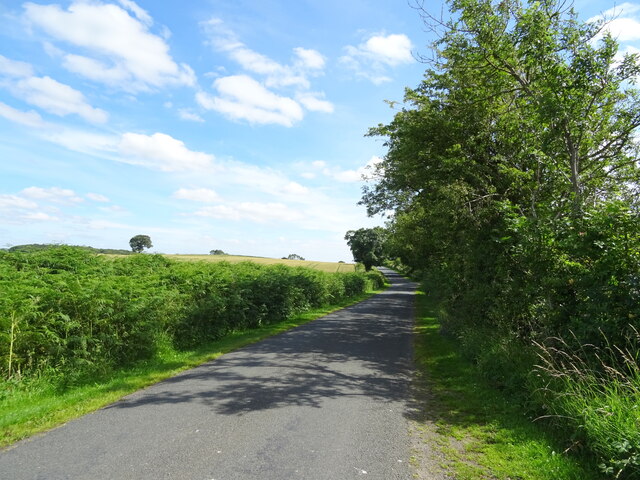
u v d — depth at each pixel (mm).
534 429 4727
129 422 4922
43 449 4098
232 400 5887
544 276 6398
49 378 6289
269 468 3750
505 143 10766
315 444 4348
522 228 6742
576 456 4020
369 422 5094
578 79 7590
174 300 10305
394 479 3602
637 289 4797
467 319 9820
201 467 3738
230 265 17312
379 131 15938
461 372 7773
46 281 8383
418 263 25562
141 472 3619
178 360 8664
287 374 7566
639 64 7648
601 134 8836
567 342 5586
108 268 12172
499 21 8930
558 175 8984
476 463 3949
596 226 5418
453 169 11281
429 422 5141
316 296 23078
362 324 15961
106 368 7227
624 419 3641
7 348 6141
